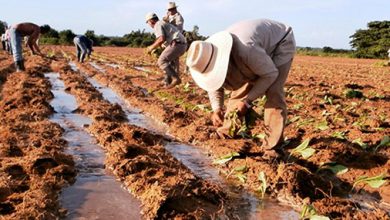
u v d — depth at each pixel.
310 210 3.55
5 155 4.75
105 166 4.70
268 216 3.65
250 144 5.40
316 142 5.56
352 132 6.24
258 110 7.11
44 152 4.59
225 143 5.51
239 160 4.83
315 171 4.70
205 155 5.38
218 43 3.86
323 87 12.44
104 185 4.17
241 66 3.99
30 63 15.62
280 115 4.59
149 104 8.31
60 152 4.93
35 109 7.20
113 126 6.07
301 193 4.06
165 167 4.45
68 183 4.17
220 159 4.91
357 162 4.89
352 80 15.84
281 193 4.11
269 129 4.69
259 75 3.96
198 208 3.60
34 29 12.38
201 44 3.85
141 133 5.75
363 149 5.41
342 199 3.95
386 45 48.78
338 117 7.52
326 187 4.22
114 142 5.24
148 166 4.45
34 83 10.03
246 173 4.53
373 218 3.55
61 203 3.73
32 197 3.62
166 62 10.25
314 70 22.00
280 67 4.35
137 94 9.80
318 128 6.32
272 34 4.20
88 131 6.18
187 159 5.20
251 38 3.92
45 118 6.98
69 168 4.38
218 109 4.52
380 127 6.77
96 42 57.72
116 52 34.56
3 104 7.58
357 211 3.76
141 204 3.76
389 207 3.93
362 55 50.47
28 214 3.33
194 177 4.16
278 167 4.31
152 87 10.94
